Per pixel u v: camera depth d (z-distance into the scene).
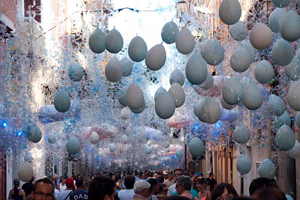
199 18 9.96
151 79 11.81
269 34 7.24
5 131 11.65
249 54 7.72
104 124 13.86
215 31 9.77
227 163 26.42
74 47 12.93
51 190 5.84
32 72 12.30
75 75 9.93
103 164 19.67
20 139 12.02
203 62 7.62
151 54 7.82
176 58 10.41
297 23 6.88
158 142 19.50
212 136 12.72
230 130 12.47
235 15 7.07
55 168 27.88
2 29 11.95
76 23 13.27
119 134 15.85
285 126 8.36
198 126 12.88
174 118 12.81
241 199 3.06
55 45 12.98
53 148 16.42
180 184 9.51
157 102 7.85
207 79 8.73
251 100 7.53
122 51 11.34
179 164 27.58
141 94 8.26
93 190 6.07
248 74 8.66
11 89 12.06
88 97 13.16
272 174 9.28
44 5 20.30
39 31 13.09
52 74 12.78
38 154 16.16
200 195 11.23
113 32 8.13
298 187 13.30
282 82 10.19
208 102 8.24
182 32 7.68
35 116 12.26
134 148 17.12
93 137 13.73
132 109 8.88
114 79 8.64
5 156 13.81
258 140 12.36
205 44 7.63
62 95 9.56
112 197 6.12
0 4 15.32
